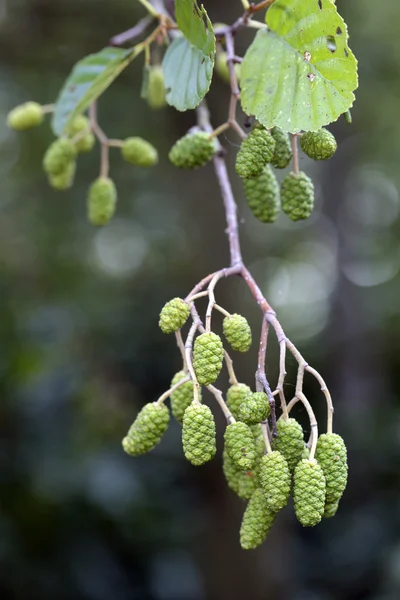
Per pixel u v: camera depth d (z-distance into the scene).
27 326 5.88
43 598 5.06
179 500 6.45
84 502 5.51
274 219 1.75
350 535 6.50
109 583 5.52
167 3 2.19
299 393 1.37
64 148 2.24
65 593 5.16
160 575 5.86
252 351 4.28
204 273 4.53
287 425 1.35
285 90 1.40
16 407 5.43
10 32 4.14
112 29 4.14
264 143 1.42
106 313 7.99
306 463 1.30
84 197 6.66
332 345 9.62
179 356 8.23
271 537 5.01
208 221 4.50
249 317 4.36
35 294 6.87
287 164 1.55
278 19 1.39
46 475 5.36
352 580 6.16
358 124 4.66
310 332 10.87
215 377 1.34
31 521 5.21
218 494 4.85
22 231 7.02
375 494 6.97
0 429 5.39
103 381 7.19
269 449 1.33
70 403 5.82
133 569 5.92
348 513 6.88
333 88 1.37
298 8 1.36
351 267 10.13
